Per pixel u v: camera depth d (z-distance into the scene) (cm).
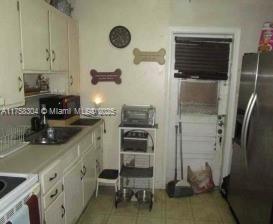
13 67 183
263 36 246
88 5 309
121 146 304
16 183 148
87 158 271
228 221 271
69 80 290
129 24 309
